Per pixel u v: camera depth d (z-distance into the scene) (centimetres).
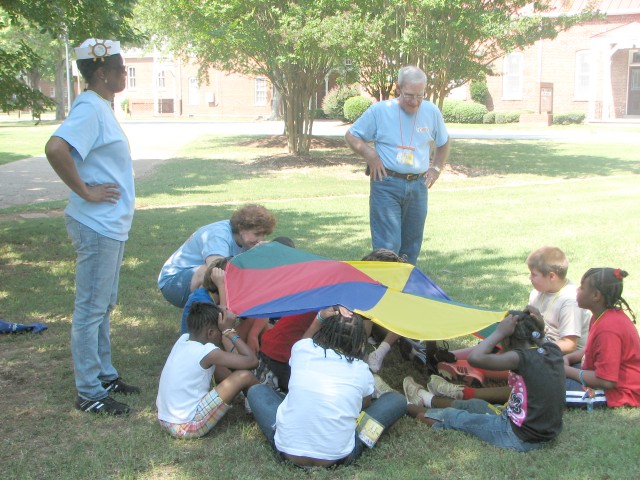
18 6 966
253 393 382
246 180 1711
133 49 5247
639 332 546
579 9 3381
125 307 638
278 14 1805
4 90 942
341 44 1717
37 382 463
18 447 372
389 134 573
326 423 341
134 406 427
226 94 5094
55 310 626
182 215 1170
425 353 498
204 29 1905
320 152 2330
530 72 3859
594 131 3222
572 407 418
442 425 396
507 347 385
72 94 5534
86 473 343
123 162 415
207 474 342
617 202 1304
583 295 423
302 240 952
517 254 859
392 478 336
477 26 1667
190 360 386
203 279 462
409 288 472
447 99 3938
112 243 409
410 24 1711
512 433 367
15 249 891
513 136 2986
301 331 436
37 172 1909
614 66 3781
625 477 331
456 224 1092
